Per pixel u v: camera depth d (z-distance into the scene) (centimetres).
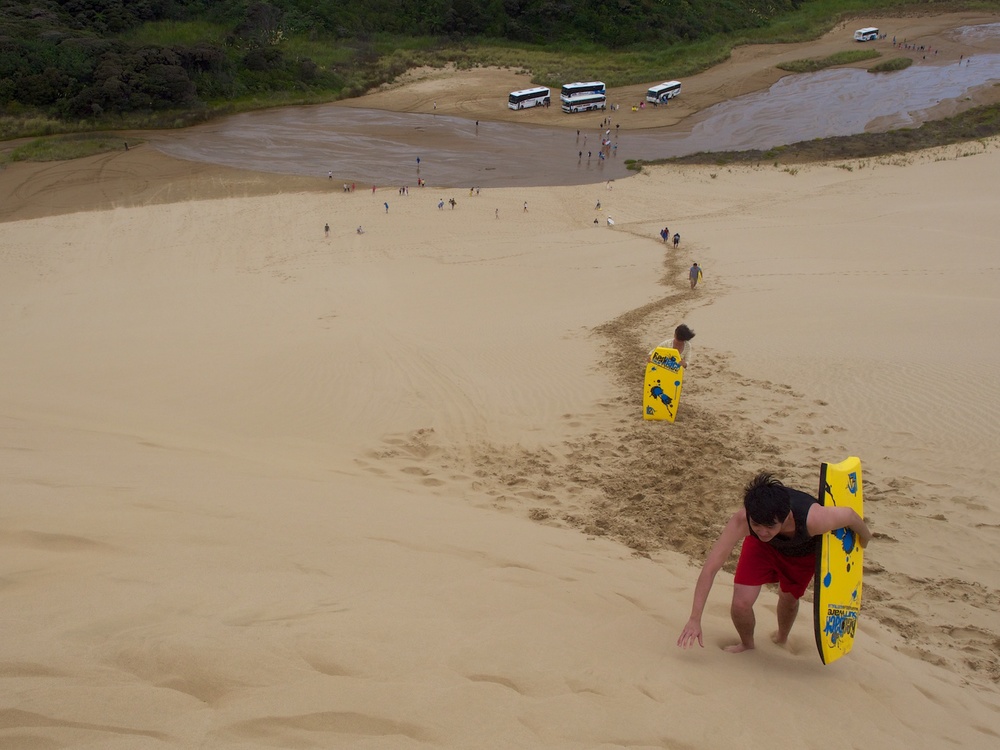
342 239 3941
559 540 637
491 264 3269
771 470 864
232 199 4800
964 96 6481
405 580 456
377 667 331
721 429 1011
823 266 2620
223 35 7638
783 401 1114
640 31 8450
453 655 358
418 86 7506
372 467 888
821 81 7300
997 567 645
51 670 286
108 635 319
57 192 4916
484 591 458
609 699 349
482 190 5003
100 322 2489
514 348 1614
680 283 2514
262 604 376
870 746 363
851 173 4856
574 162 5634
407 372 1402
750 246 3164
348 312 2397
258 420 1112
